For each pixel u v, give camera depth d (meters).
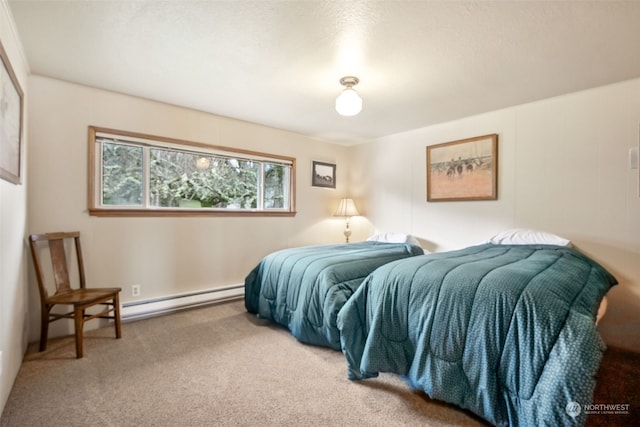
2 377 1.49
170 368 1.94
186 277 3.18
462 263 1.82
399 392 1.68
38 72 2.36
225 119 3.47
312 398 1.63
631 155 2.48
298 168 4.20
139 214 2.88
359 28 1.80
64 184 2.50
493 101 2.96
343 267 2.35
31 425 1.42
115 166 2.79
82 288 2.48
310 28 1.80
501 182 3.19
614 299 2.52
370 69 2.31
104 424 1.42
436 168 3.71
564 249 2.50
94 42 1.96
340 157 4.74
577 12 1.63
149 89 2.70
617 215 2.54
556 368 1.16
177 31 1.84
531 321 1.29
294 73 2.38
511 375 1.29
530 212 3.00
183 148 3.15
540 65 2.24
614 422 1.38
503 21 1.72
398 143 4.15
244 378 1.82
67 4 1.59
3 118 1.54
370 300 1.85
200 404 1.57
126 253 2.81
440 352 1.49
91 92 2.64
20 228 2.00
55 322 2.43
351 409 1.53
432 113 3.32
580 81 2.52
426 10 1.63
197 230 3.26
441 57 2.13
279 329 2.61
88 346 2.25
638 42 1.92
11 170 1.71
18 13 1.67
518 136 3.08
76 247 2.49
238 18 1.71
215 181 3.45
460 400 1.42
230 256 3.52
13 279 1.78
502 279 1.48
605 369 1.83
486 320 1.39
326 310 2.14
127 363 2.00
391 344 1.69
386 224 4.30
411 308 1.64
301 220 4.23
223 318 2.88
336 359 2.07
